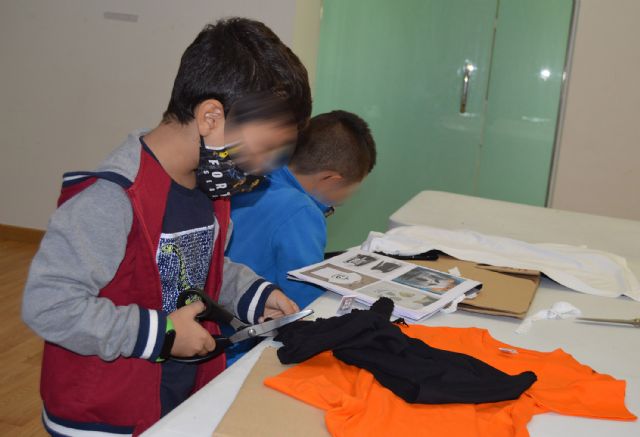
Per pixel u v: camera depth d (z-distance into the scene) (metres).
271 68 0.88
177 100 0.89
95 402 0.90
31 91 3.50
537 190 3.45
